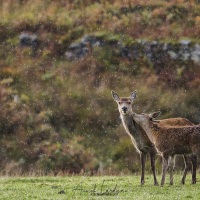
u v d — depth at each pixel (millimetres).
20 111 49781
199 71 52281
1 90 51656
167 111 48344
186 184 29281
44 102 50625
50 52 55781
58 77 52969
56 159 44969
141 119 29031
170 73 52219
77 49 55562
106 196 24484
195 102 49031
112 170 43188
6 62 55250
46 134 47750
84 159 44781
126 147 45250
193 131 27672
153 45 54719
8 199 24219
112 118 48562
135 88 51000
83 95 50906
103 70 53250
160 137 28203
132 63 53688
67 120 48969
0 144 46812
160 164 42781
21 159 45344
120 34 56250
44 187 28719
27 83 52688
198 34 55875
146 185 28984
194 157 29547
